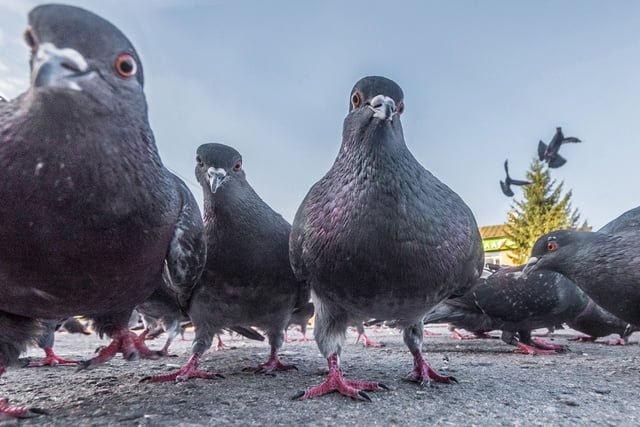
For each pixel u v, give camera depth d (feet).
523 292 1.22
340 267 0.63
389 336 2.04
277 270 0.84
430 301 0.68
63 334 2.48
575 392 0.68
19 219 0.44
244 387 0.72
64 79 0.42
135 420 0.51
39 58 0.42
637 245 0.89
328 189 0.66
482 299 1.26
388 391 0.68
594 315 1.47
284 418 0.53
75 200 0.45
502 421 0.52
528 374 0.84
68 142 0.44
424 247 0.62
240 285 0.82
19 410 0.53
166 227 0.55
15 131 0.44
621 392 0.68
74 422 0.51
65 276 0.49
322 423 0.51
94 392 0.67
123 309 0.62
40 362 1.06
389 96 0.63
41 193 0.44
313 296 0.72
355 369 0.91
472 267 0.72
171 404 0.59
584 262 0.95
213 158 0.82
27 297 0.50
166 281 0.67
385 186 0.61
